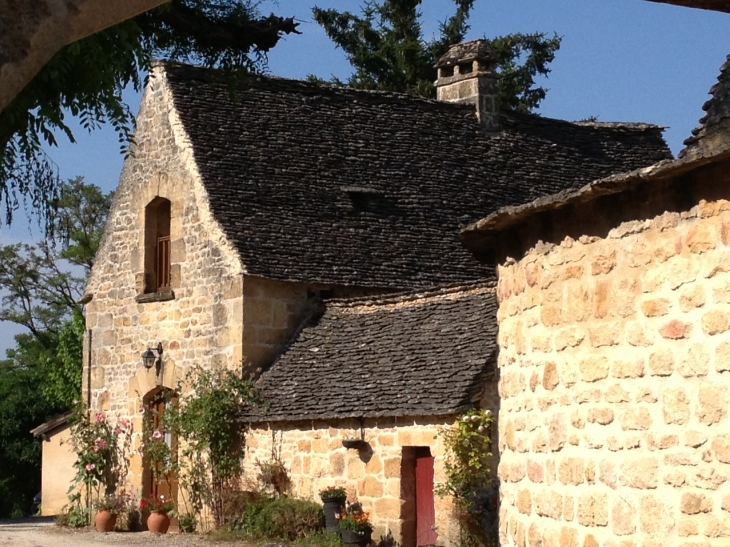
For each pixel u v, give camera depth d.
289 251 19.80
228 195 20.28
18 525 23.27
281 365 18.92
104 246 22.81
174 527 20.05
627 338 7.50
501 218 8.54
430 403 15.56
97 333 22.70
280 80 22.92
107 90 9.34
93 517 21.58
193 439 19.23
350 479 16.77
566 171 24.97
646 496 7.26
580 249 8.02
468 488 14.94
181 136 20.95
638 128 27.16
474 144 24.34
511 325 9.05
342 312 19.48
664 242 7.25
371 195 21.69
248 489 18.48
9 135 8.89
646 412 7.32
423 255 21.03
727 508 6.69
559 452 8.16
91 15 4.09
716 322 6.83
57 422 27.38
